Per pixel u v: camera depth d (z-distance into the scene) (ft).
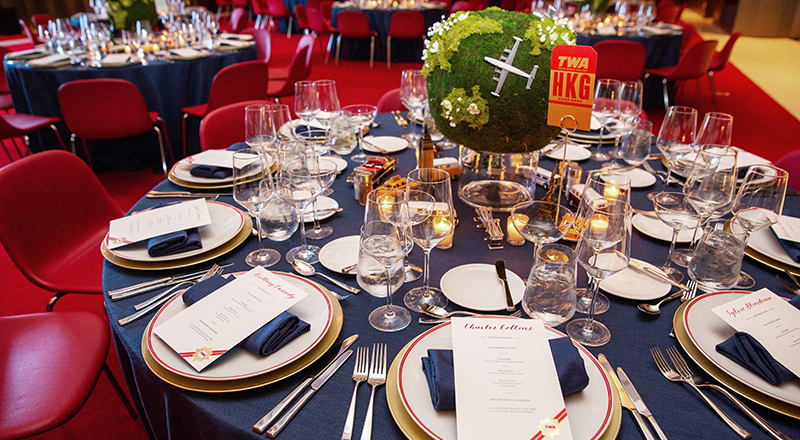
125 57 11.97
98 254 5.88
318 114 7.44
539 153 6.12
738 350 2.79
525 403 2.41
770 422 2.56
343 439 2.47
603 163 6.07
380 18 24.53
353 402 2.66
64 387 4.17
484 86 3.96
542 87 3.92
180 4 18.21
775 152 14.20
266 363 2.81
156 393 3.26
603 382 2.64
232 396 2.73
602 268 2.95
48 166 5.64
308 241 4.36
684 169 5.33
